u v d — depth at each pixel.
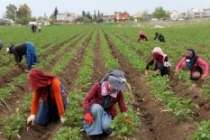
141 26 93.44
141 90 14.40
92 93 8.42
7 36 47.75
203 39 37.41
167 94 11.38
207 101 11.48
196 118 10.53
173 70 17.72
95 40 40.47
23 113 10.93
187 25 80.12
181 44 32.94
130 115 8.89
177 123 9.55
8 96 12.45
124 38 42.84
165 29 67.94
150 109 11.61
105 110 8.72
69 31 69.31
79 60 24.22
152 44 31.58
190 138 8.11
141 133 9.10
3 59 21.86
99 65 21.59
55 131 9.11
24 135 9.15
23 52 17.86
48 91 9.04
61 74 17.14
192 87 13.27
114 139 8.24
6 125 9.29
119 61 23.28
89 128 8.55
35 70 8.82
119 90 8.16
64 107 9.62
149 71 15.55
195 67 14.13
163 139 9.30
